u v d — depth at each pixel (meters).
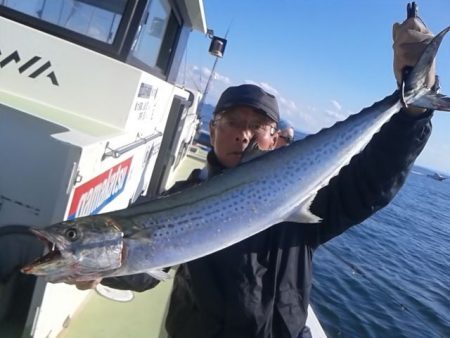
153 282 2.38
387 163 2.00
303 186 2.15
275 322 1.98
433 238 24.48
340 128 2.22
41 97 3.39
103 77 3.39
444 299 12.77
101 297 3.96
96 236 1.92
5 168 2.99
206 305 2.04
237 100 2.21
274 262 2.04
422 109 1.98
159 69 5.55
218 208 2.06
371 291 11.37
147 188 5.96
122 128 3.42
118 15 3.75
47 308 2.76
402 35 2.02
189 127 9.51
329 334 8.54
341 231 2.15
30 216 3.01
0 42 3.35
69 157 2.45
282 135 3.67
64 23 3.75
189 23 6.39
